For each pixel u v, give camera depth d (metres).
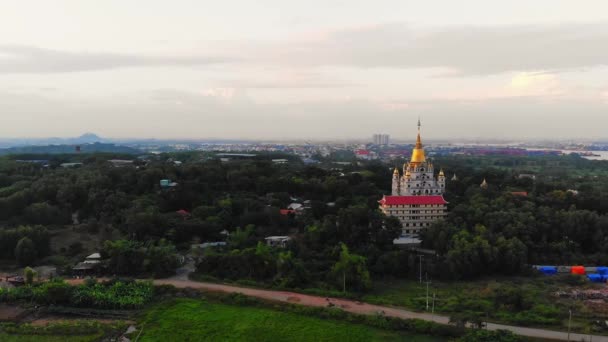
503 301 177.75
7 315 167.25
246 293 192.75
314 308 174.75
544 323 162.88
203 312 174.38
